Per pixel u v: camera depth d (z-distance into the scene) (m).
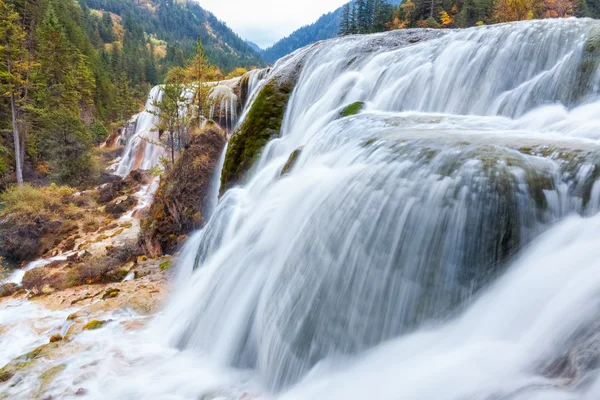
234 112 20.94
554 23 6.76
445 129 5.41
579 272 2.54
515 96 6.25
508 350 2.53
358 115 7.13
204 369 4.67
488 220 3.23
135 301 7.13
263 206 6.58
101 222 16.19
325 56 11.16
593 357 1.91
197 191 11.27
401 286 3.53
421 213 3.60
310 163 6.66
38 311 8.35
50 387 4.43
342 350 3.68
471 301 3.14
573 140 4.06
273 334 4.23
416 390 2.69
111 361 4.96
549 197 3.16
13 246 14.14
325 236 4.33
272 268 4.92
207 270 6.68
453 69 7.43
